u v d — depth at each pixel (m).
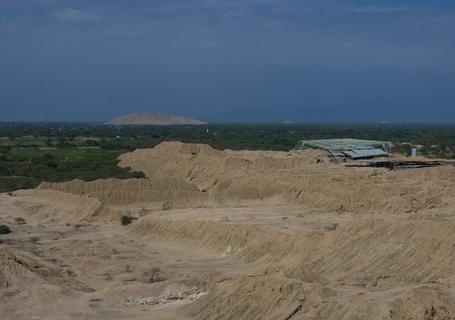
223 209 95.94
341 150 146.00
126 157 154.75
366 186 98.19
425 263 54.53
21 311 48.75
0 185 123.19
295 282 46.62
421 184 101.50
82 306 50.50
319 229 74.56
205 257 69.50
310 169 121.25
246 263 65.88
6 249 58.09
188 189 111.62
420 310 39.97
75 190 107.62
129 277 60.22
